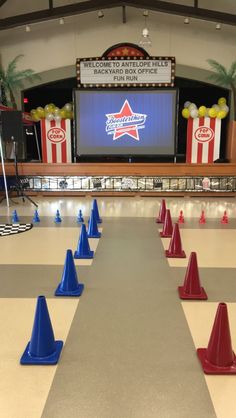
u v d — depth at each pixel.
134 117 8.33
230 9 8.16
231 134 8.63
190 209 5.78
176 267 3.06
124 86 8.24
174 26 8.65
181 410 1.41
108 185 7.15
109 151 8.53
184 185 7.11
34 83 9.05
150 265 3.11
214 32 8.60
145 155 8.52
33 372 1.64
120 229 4.42
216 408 1.42
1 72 8.84
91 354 1.78
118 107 8.31
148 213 5.44
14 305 2.35
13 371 1.65
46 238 3.98
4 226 4.54
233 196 7.13
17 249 3.57
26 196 6.58
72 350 1.82
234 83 8.73
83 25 8.73
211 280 2.77
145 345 1.87
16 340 1.92
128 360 1.73
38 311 1.73
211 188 7.11
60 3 8.32
